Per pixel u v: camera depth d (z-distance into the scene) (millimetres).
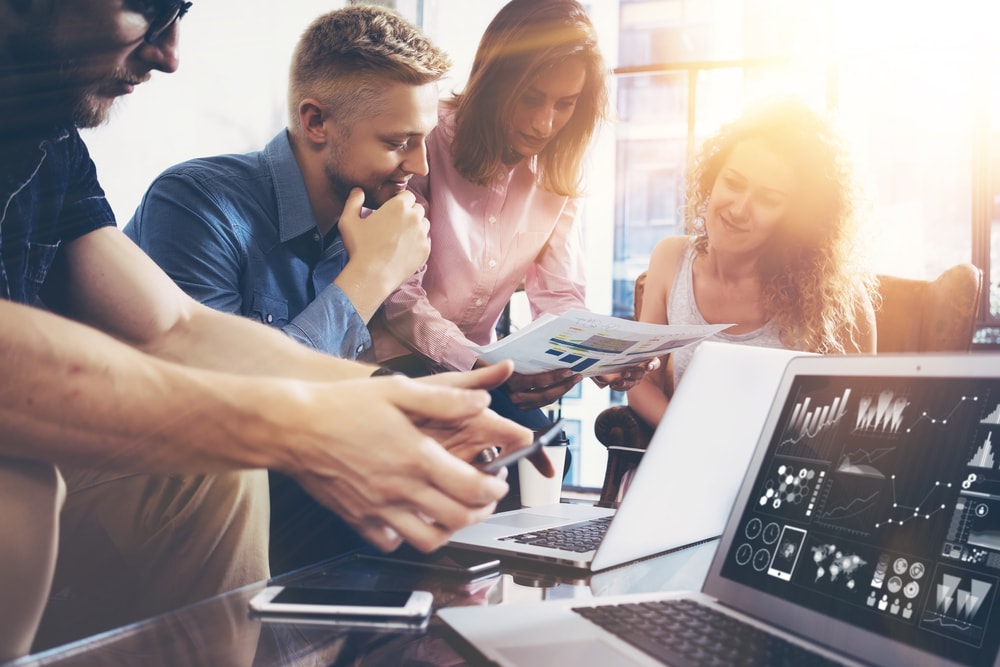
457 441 632
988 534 506
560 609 625
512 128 1857
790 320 2064
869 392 648
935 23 3686
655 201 5289
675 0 5004
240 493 745
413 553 849
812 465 667
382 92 1430
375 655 540
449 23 3652
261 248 1469
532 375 1428
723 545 712
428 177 1952
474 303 2041
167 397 425
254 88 2975
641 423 2004
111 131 2432
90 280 831
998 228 3814
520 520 1044
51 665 474
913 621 521
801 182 1986
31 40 789
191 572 741
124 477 749
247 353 791
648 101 5238
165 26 875
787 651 538
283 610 617
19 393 396
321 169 1491
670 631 572
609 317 1176
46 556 487
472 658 534
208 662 505
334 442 457
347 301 1369
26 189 795
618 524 828
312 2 3137
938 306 2303
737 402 904
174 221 1378
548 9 1806
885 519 579
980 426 544
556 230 2188
